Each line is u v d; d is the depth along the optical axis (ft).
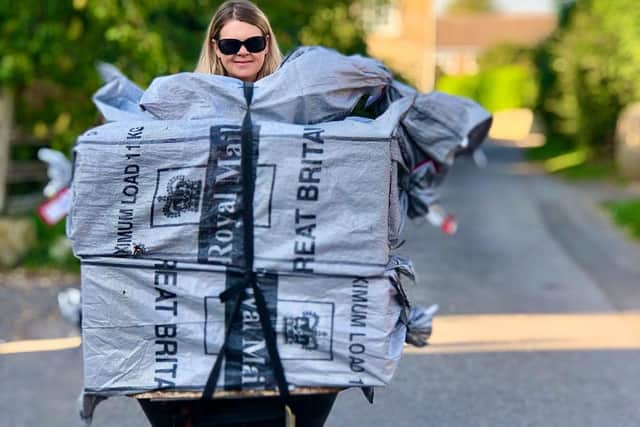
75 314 17.03
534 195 50.29
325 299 8.18
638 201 43.80
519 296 24.39
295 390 8.24
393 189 8.50
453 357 18.56
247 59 9.87
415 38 150.51
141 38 26.20
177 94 8.66
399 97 9.69
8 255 26.04
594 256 31.40
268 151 8.11
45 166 30.78
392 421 15.15
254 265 8.13
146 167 8.20
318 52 8.86
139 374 8.32
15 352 18.97
